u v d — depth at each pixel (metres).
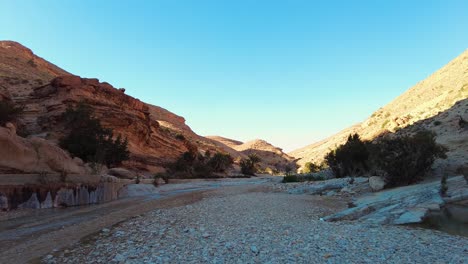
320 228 14.55
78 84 69.31
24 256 11.05
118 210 22.53
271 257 10.07
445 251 10.82
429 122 64.25
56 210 22.72
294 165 185.75
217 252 10.68
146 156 73.56
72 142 50.88
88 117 55.91
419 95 107.12
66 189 25.20
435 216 16.95
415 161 28.31
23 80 82.31
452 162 32.16
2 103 41.78
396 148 29.44
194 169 87.56
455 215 17.03
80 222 17.66
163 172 74.62
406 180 28.77
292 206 23.11
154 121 92.81
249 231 13.90
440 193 20.69
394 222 16.19
